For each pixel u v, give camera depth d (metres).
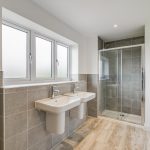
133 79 3.02
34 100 1.60
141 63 2.66
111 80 3.39
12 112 1.32
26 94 1.48
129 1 1.66
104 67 3.37
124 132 2.39
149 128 2.44
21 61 1.85
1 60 1.35
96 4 1.74
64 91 2.24
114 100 3.38
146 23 2.38
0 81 1.33
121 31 2.82
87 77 3.27
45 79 2.23
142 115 2.63
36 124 1.62
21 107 1.42
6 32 1.68
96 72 3.14
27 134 1.49
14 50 1.77
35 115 1.60
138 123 2.70
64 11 1.93
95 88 3.16
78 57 2.89
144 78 2.53
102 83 3.39
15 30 1.78
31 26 1.86
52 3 1.71
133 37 3.25
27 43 1.90
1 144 1.26
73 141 2.09
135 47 2.88
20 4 1.53
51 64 2.41
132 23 2.39
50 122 1.68
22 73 1.86
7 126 1.27
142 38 3.13
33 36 1.99
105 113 3.37
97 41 3.11
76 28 2.63
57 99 1.84
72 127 2.40
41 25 1.84
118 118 3.04
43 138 1.73
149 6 1.78
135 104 3.06
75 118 2.37
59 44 2.62
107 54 3.31
